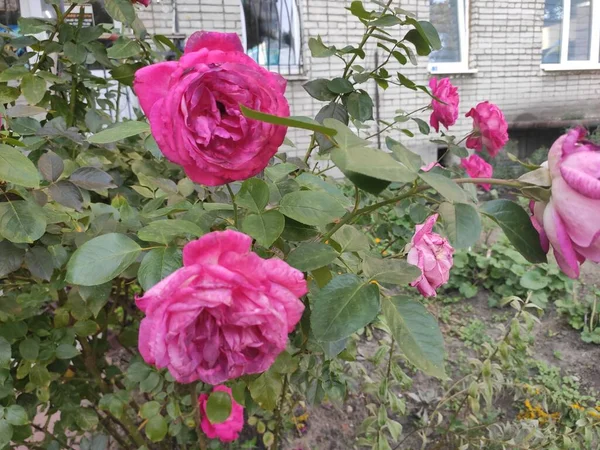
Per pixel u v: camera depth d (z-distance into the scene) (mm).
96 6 2061
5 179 657
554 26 7270
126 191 1300
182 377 530
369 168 507
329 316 588
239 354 523
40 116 1805
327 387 1271
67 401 1293
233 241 522
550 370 2586
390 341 1761
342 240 788
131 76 1302
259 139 536
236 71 524
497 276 3531
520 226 644
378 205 695
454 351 2828
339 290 605
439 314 3266
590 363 2740
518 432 1684
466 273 3639
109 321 1468
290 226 774
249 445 2039
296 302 530
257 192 678
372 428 1779
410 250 919
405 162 602
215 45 592
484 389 1690
